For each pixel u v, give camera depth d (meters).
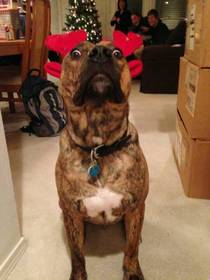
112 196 0.95
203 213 1.46
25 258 1.20
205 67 1.34
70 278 1.07
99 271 1.13
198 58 1.37
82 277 1.06
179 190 1.66
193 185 1.55
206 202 1.54
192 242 1.27
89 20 5.45
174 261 1.17
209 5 1.25
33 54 2.61
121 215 1.02
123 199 0.96
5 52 2.38
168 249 1.23
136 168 0.98
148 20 5.26
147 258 1.18
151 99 3.82
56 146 2.32
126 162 0.96
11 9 2.80
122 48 1.02
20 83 2.68
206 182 1.53
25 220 1.43
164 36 5.20
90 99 0.89
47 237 1.31
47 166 1.99
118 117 0.93
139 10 6.80
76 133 0.95
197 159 1.50
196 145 1.48
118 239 1.29
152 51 3.98
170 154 2.14
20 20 3.06
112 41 1.04
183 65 1.77
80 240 1.06
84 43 0.94
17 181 1.79
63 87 0.97
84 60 0.88
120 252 1.22
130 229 1.05
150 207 1.51
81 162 0.95
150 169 1.92
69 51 0.98
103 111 0.91
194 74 1.43
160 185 1.72
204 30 1.29
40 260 1.19
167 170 1.90
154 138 2.44
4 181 1.09
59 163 1.01
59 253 1.22
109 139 0.94
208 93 1.38
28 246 1.26
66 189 0.97
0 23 2.84
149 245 1.25
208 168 1.50
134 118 2.97
